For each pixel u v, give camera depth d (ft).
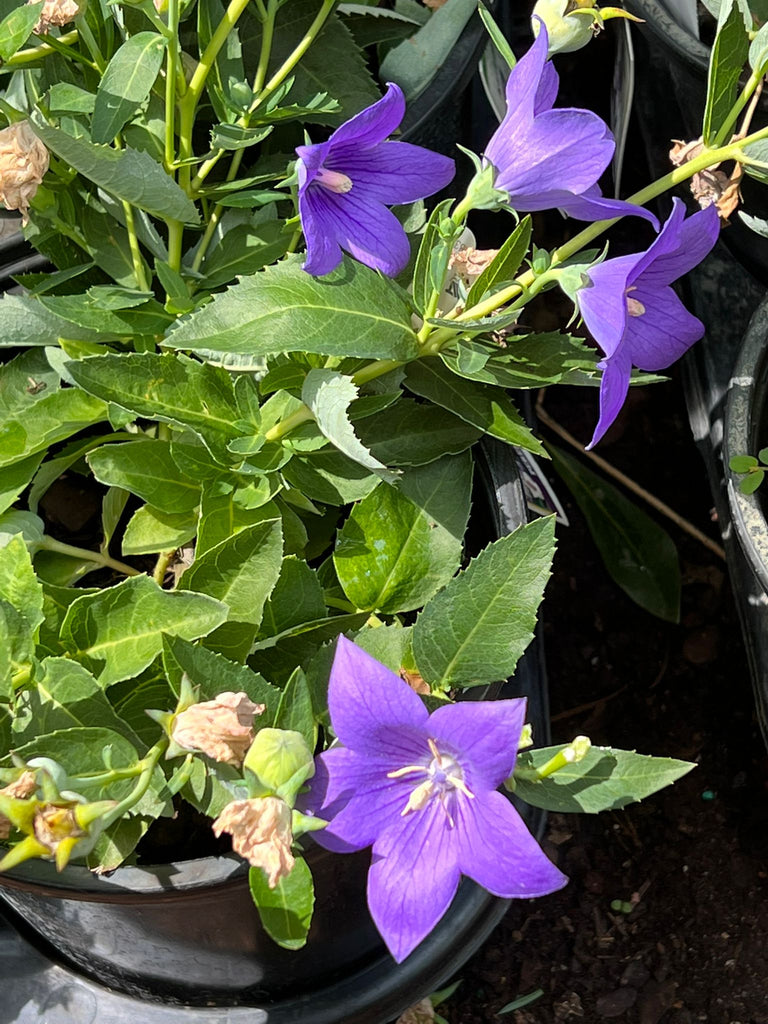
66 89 1.02
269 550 0.94
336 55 1.26
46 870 0.95
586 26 0.99
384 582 1.05
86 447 1.14
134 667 0.92
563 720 1.72
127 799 0.80
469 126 1.57
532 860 0.78
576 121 0.83
